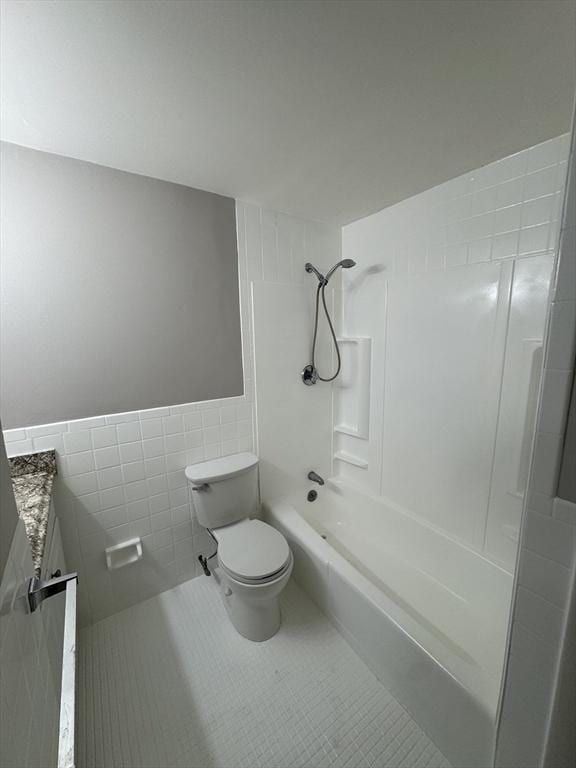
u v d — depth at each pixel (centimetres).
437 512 177
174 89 94
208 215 164
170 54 82
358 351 211
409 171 144
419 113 107
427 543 178
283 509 196
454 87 95
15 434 128
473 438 157
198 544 183
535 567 66
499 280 140
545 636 65
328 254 210
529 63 86
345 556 193
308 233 199
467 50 83
